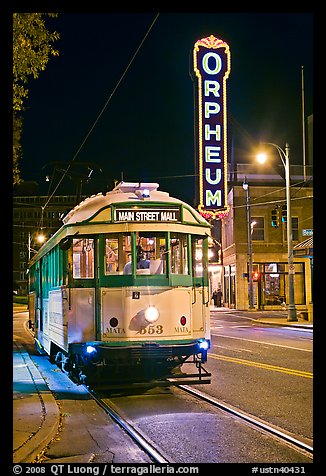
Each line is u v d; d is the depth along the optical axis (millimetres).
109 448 8188
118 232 12391
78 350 12273
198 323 12648
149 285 12164
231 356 18875
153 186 13391
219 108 53094
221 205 52531
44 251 18406
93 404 11562
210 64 53250
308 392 12281
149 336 12023
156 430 9125
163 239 12477
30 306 29078
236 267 53844
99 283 12305
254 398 11695
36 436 8398
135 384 12227
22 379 14227
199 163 52906
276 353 19672
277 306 53625
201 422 9680
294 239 54250
